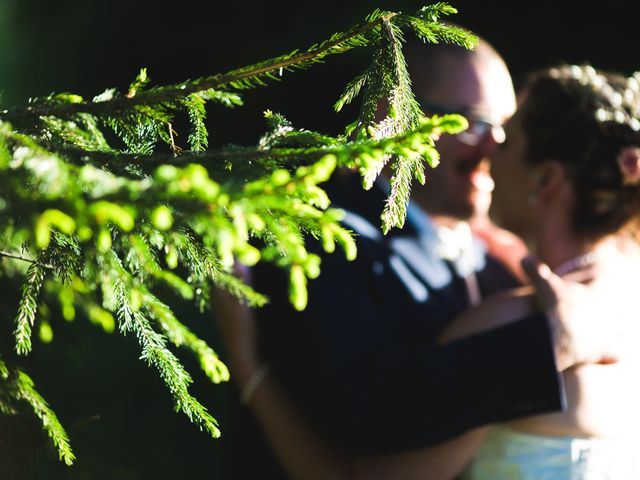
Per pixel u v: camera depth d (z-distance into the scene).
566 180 1.79
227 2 8.52
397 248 2.00
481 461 1.71
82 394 2.30
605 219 1.73
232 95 1.03
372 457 1.66
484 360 1.59
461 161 2.16
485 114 2.15
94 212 0.61
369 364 1.69
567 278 1.73
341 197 2.03
